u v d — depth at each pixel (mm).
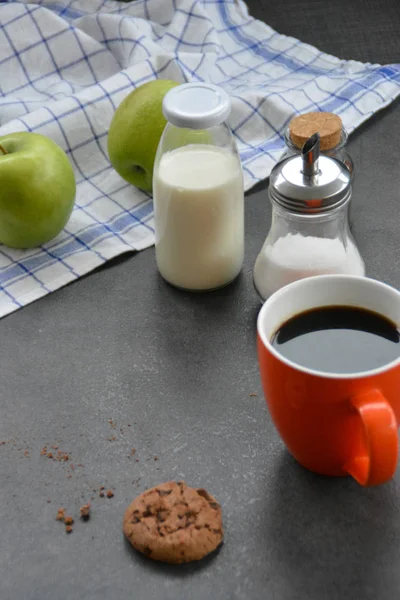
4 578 799
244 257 1019
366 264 994
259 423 875
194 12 1274
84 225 1059
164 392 903
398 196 1062
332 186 885
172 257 972
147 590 790
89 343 948
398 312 823
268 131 1163
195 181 942
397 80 1187
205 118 915
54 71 1271
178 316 966
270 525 817
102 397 903
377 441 751
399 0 1316
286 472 845
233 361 923
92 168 1139
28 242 1029
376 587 786
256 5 1343
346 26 1289
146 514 812
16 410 897
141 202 1090
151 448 865
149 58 1181
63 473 853
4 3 1275
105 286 1000
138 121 1046
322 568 795
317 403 782
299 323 838
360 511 821
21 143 1024
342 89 1180
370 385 771
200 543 798
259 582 791
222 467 851
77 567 802
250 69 1254
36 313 978
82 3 1326
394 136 1135
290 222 928
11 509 834
